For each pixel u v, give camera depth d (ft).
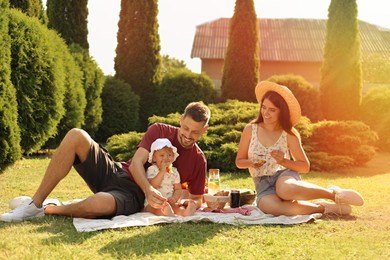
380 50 92.58
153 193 16.01
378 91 55.88
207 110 17.13
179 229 15.43
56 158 16.58
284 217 17.21
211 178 20.12
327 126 38.99
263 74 89.97
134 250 13.16
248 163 18.42
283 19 100.48
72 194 24.27
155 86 61.57
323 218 17.85
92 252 12.91
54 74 36.35
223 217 16.75
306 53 89.25
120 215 16.55
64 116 42.91
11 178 28.73
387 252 13.67
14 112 30.09
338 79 56.24
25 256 12.33
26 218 16.37
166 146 16.89
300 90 54.44
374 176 33.55
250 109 41.96
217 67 88.99
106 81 56.29
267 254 13.24
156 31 61.93
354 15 56.34
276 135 18.65
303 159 18.58
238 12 59.31
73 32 55.72
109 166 17.25
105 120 55.72
